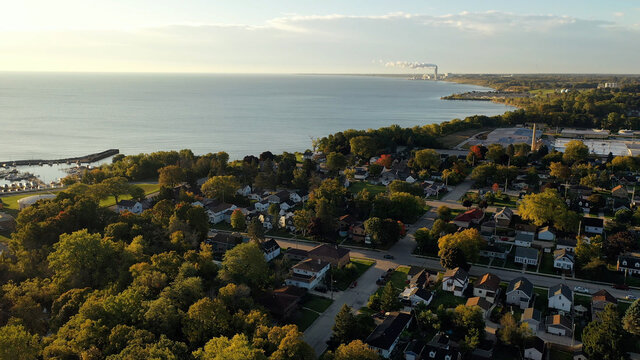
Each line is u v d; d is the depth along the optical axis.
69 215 126.69
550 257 128.25
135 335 73.94
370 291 109.06
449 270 113.62
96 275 101.88
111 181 174.38
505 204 177.62
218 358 67.50
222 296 90.19
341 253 122.56
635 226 149.62
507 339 84.69
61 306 88.62
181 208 135.75
